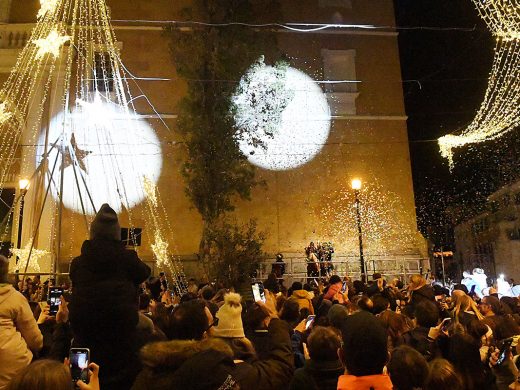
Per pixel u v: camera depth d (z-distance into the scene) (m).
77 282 4.49
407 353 3.80
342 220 26.11
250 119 24.41
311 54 27.69
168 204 25.34
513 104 20.67
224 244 21.58
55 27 23.91
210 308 6.69
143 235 24.84
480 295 17.39
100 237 4.61
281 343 4.05
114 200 24.72
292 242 25.67
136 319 4.52
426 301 6.18
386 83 27.95
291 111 26.91
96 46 25.86
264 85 24.48
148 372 2.85
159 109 26.11
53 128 23.84
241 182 22.94
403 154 27.23
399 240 26.17
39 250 21.97
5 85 23.55
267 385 3.70
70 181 24.06
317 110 27.08
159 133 25.92
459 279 35.44
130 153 25.41
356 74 27.81
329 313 6.37
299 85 27.17
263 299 5.92
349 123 27.25
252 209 25.81
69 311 4.44
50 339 6.00
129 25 26.67
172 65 26.61
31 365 2.52
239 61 23.58
